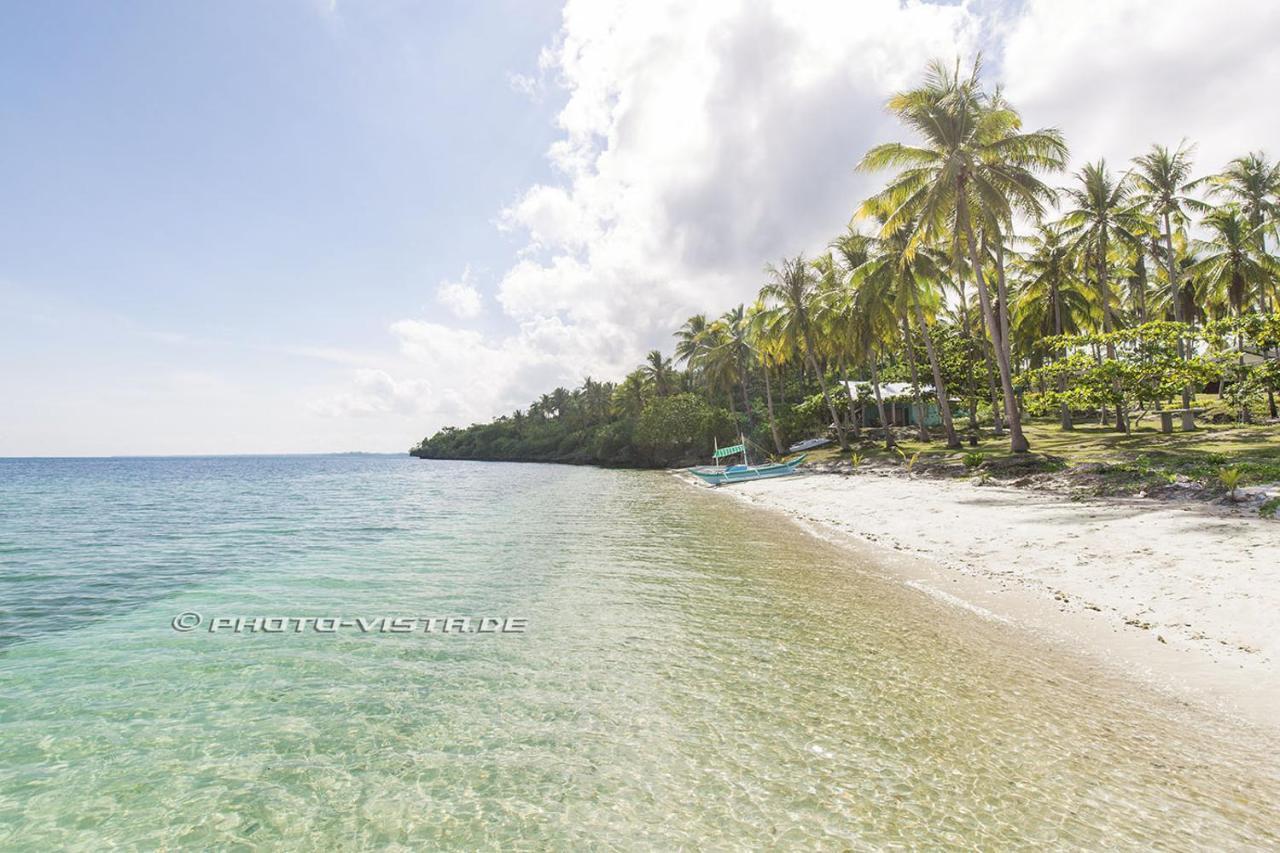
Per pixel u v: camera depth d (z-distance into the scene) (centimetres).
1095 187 3450
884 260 3678
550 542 1856
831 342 4600
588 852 442
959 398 4738
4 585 1411
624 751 584
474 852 447
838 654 826
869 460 3909
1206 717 621
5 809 509
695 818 478
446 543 1897
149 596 1281
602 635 930
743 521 2275
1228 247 3541
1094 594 1040
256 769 569
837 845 441
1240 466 1641
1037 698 676
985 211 2720
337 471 10519
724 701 687
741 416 6631
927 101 2800
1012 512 1827
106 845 463
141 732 644
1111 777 519
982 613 1002
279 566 1574
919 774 530
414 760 579
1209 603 918
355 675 793
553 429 12119
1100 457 2416
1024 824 457
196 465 16662
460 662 833
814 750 575
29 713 691
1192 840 435
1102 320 4259
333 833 473
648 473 6388
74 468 13675
